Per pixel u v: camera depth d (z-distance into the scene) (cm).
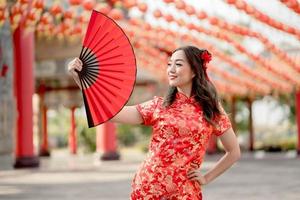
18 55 1598
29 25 764
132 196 300
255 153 2808
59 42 2064
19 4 702
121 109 288
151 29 1000
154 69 1452
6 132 1530
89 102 292
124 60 288
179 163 292
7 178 1279
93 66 291
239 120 4119
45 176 1346
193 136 293
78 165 1859
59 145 4978
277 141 3609
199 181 294
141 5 796
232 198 856
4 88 1524
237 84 1886
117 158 2188
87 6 774
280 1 675
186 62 303
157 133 299
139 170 302
